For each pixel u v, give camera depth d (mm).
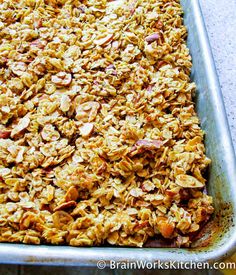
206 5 450
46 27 372
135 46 364
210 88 317
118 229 271
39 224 268
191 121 323
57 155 301
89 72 346
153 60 356
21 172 291
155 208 286
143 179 298
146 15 379
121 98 335
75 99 330
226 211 274
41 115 319
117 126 318
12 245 253
